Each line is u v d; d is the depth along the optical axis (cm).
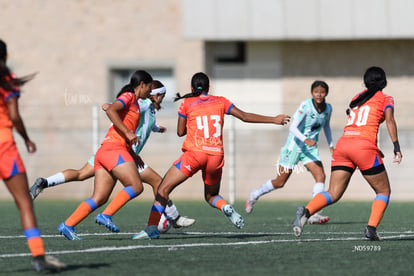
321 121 4194
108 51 8144
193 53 7988
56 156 7062
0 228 3912
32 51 8225
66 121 7225
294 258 2639
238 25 7600
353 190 6544
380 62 7838
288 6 7600
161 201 3225
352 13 7556
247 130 6831
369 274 2317
